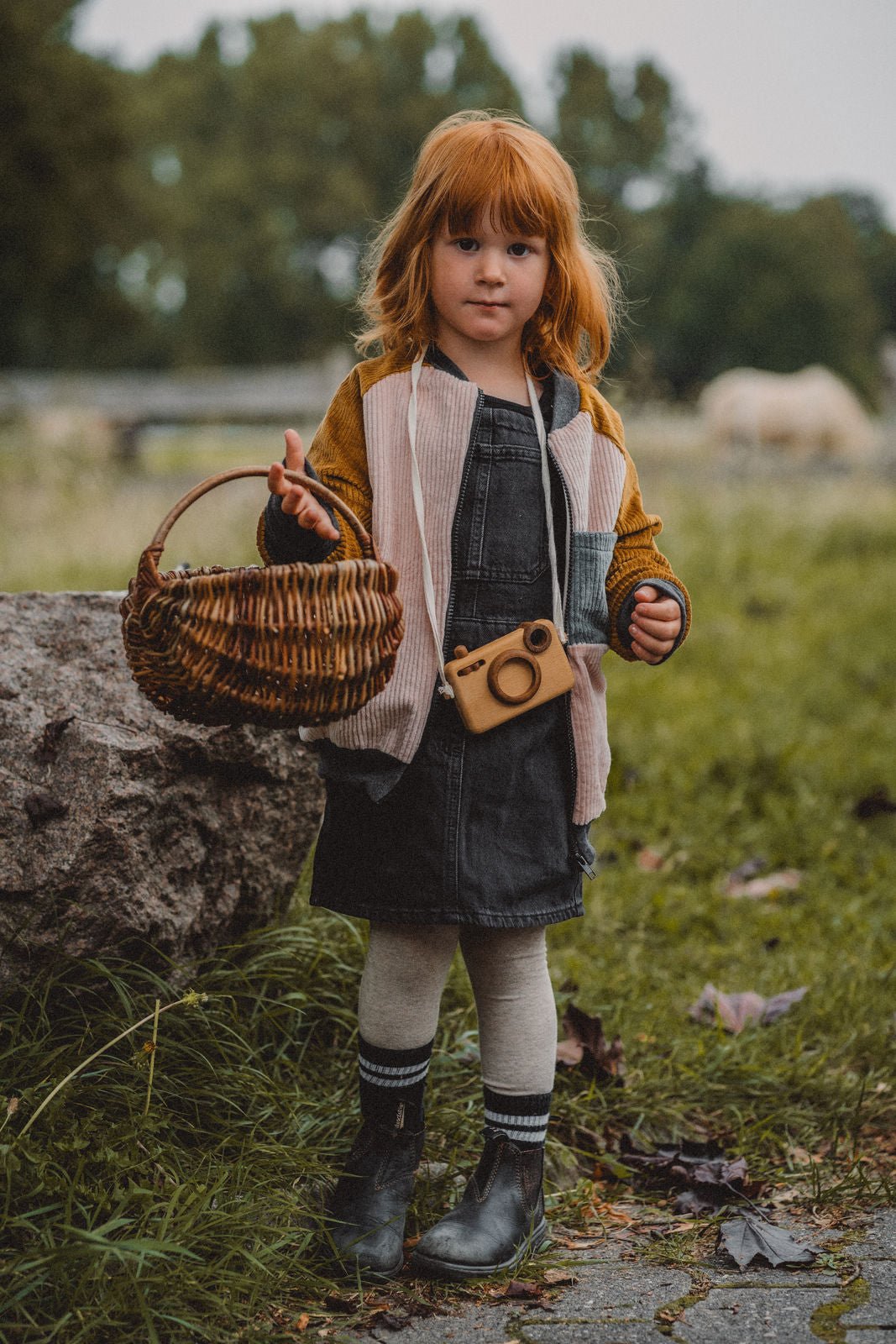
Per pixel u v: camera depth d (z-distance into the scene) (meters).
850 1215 2.06
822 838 4.07
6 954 1.95
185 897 2.12
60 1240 1.66
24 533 8.88
